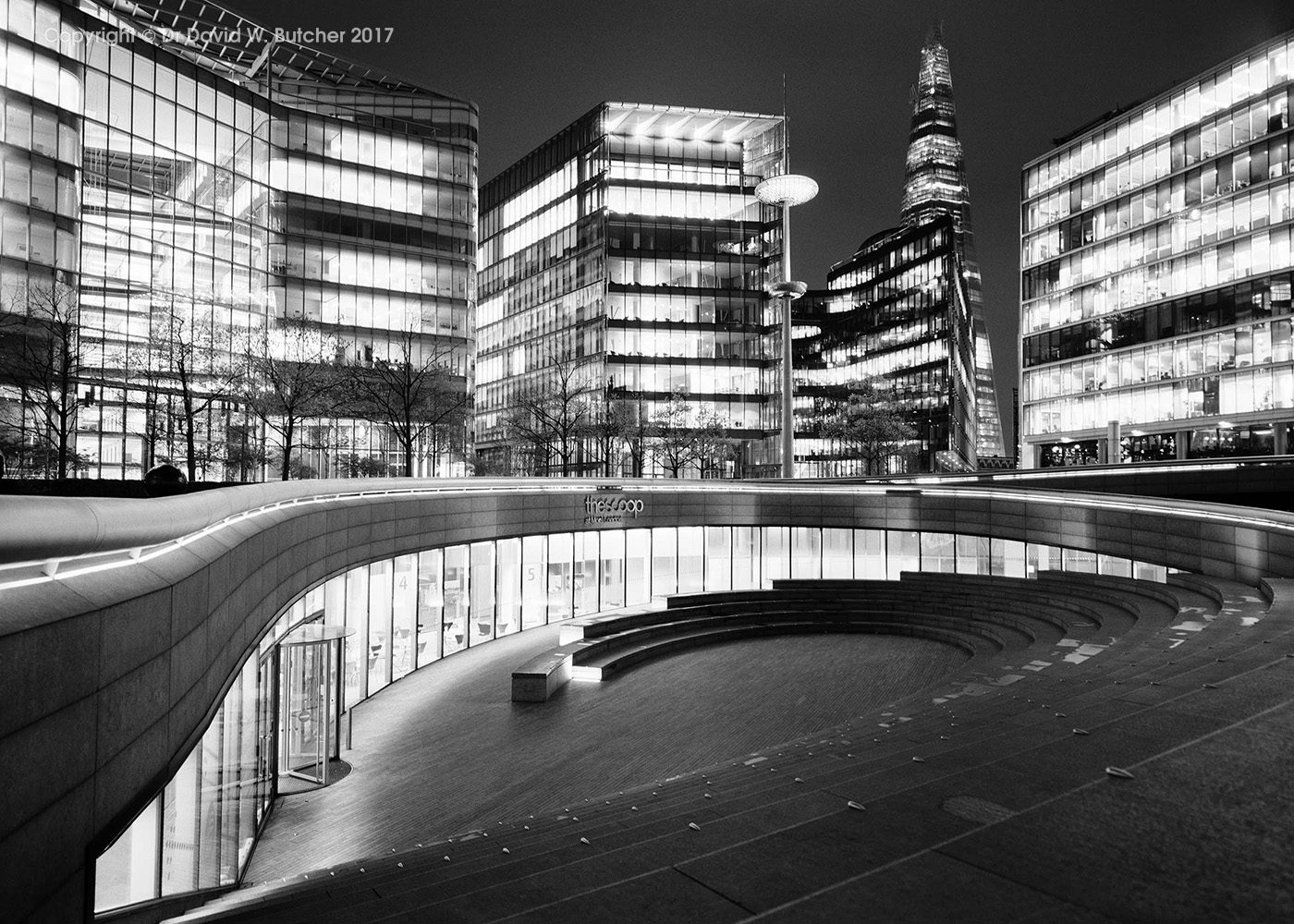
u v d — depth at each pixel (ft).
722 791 24.70
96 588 20.35
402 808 46.14
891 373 439.63
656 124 302.66
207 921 18.76
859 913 10.60
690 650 90.27
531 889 13.09
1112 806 14.33
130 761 22.00
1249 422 211.00
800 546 133.28
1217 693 23.44
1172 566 79.87
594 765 52.65
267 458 160.15
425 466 201.26
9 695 15.35
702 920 10.80
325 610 62.23
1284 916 10.01
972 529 114.73
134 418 148.66
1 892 15.01
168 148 167.94
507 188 370.53
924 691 56.95
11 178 140.67
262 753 43.93
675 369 296.10
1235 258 214.90
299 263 200.75
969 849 12.65
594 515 115.75
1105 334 253.24
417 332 218.38
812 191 188.03
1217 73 220.84
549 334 330.95
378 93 228.63
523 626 104.58
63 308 142.72
